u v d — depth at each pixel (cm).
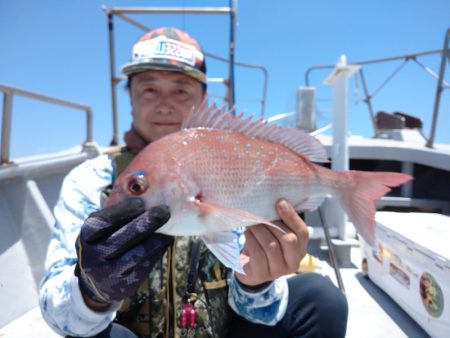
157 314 54
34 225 106
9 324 83
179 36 69
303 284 64
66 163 138
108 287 39
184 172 46
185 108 69
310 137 57
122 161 62
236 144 51
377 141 176
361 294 97
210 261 58
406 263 82
